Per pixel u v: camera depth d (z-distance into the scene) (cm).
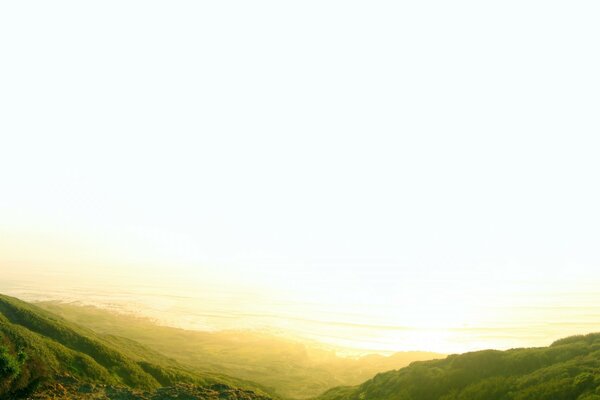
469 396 5209
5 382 5338
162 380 7838
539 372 5022
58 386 5800
